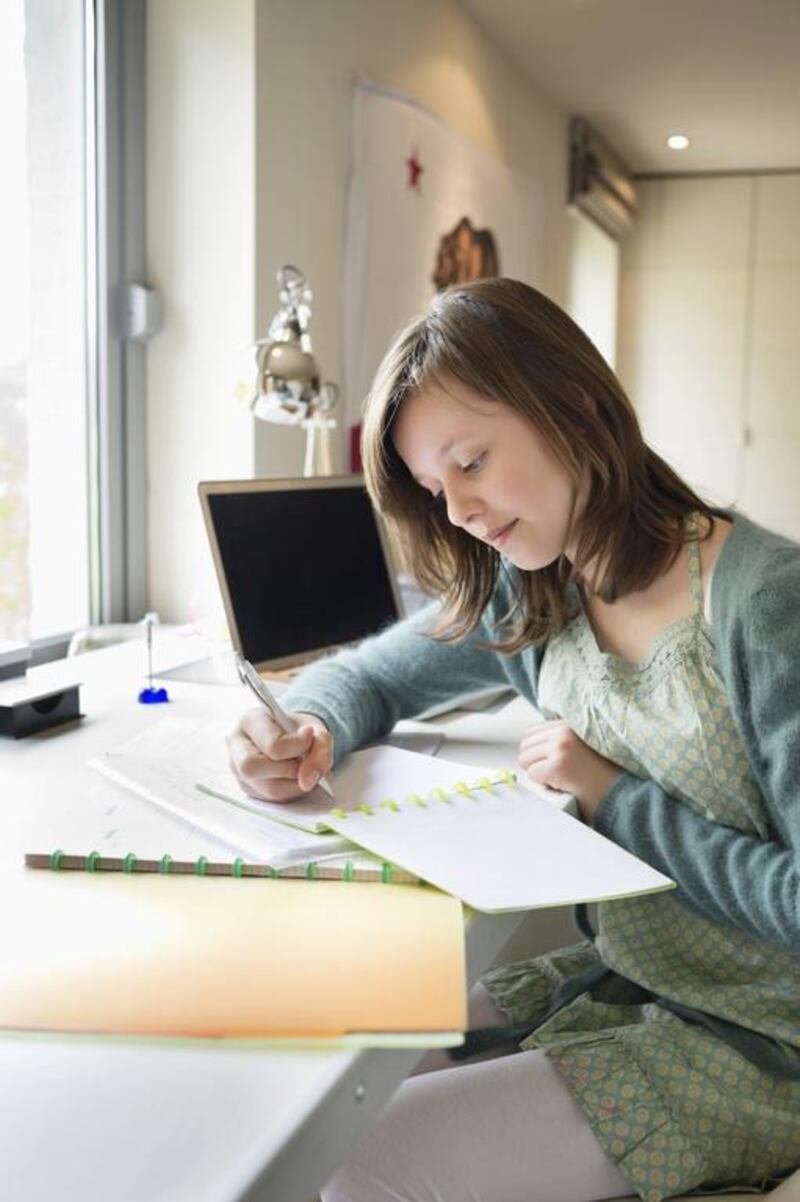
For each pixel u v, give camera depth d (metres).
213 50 2.11
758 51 3.71
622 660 1.05
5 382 1.87
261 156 2.13
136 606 2.21
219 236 2.13
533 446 0.97
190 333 2.16
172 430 2.19
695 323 5.54
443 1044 0.60
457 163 3.18
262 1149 0.51
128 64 2.08
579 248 5.38
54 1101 0.55
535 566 1.02
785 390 5.48
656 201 5.53
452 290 1.04
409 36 2.86
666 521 1.00
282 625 1.60
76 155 2.03
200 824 0.91
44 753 1.18
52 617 2.04
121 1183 0.49
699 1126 0.87
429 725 1.36
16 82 1.85
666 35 3.55
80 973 0.67
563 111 4.41
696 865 0.94
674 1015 0.95
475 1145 0.86
